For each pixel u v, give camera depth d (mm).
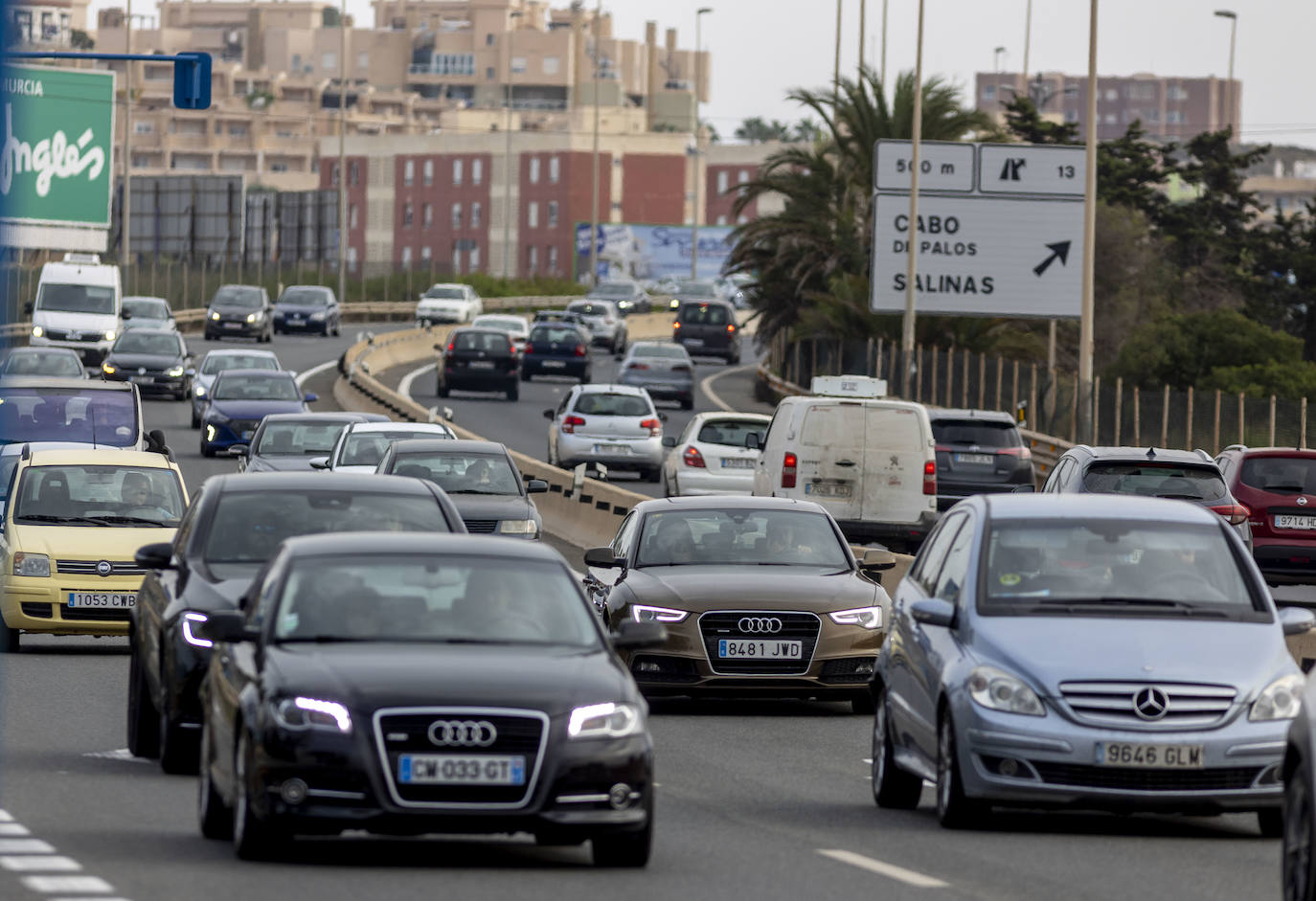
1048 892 28469
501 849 31328
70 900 25844
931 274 164500
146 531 59969
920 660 35781
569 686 28750
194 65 101875
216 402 123688
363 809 27828
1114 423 123875
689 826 34344
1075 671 33000
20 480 60875
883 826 34844
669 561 52938
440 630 30359
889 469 87125
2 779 37344
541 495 106438
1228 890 28891
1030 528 36406
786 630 49844
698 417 109750
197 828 32625
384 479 41594
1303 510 79188
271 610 30641
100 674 55281
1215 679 32938
